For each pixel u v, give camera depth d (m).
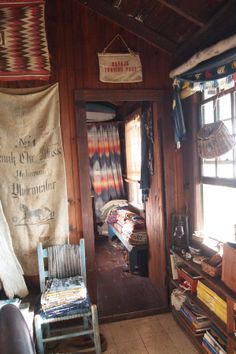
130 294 3.20
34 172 2.54
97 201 5.22
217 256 2.14
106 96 2.65
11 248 2.41
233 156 2.16
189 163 2.72
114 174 5.23
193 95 2.59
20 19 2.32
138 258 3.71
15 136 2.49
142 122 3.36
